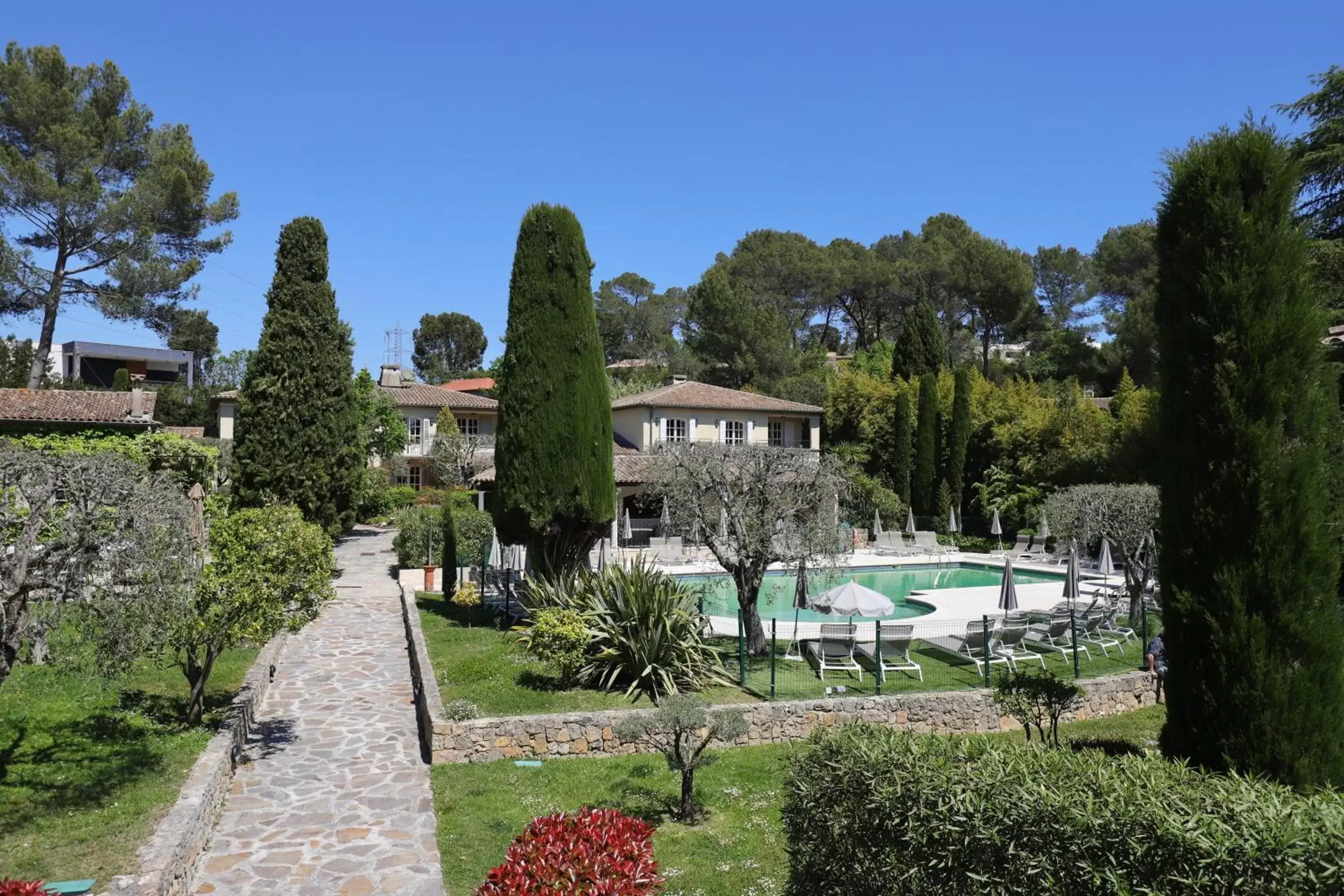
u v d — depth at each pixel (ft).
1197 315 22.41
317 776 33.37
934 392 138.41
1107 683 44.14
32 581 26.91
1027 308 195.42
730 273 220.02
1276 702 20.43
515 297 61.16
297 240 81.51
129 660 28.22
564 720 36.63
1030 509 118.83
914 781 17.62
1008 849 15.87
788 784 21.40
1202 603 21.85
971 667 49.57
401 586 80.89
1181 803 14.87
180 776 28.81
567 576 56.65
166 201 119.03
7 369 169.68
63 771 28.50
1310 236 62.39
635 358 274.77
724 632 61.05
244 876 24.67
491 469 110.83
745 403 137.90
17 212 111.86
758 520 51.03
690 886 23.85
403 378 178.91
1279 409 21.30
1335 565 20.88
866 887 18.44
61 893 20.49
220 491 94.58
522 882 15.99
